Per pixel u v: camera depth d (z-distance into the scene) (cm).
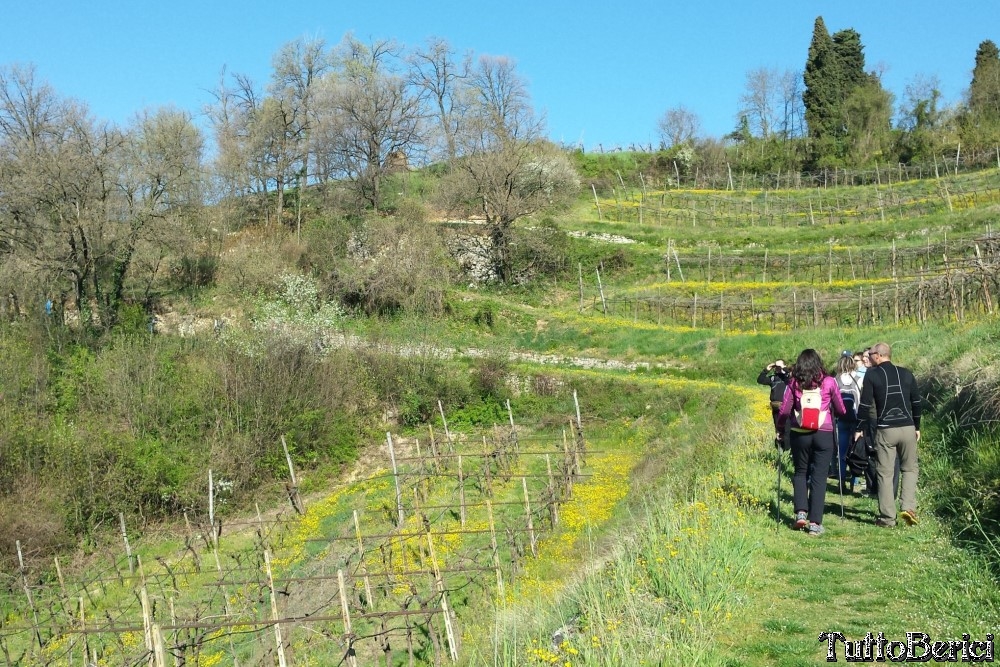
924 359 2022
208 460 2942
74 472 2697
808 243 5031
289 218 5881
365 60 6962
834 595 802
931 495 1135
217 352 3403
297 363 3453
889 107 7119
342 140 5959
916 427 1038
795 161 7144
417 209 5375
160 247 4628
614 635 717
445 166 6500
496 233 5141
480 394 3641
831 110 7238
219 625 1199
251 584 1945
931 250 4072
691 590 817
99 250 3994
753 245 5134
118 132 4147
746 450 1582
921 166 6188
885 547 945
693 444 2141
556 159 6078
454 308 4469
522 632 942
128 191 4291
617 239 5519
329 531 2397
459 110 6912
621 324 4097
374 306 4547
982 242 3272
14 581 2288
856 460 1224
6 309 3762
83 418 2936
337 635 1457
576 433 3188
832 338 3222
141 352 3253
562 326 4219
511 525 1972
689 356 3591
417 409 3578
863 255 4328
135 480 2770
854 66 7725
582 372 3609
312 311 4269
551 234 5175
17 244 3841
